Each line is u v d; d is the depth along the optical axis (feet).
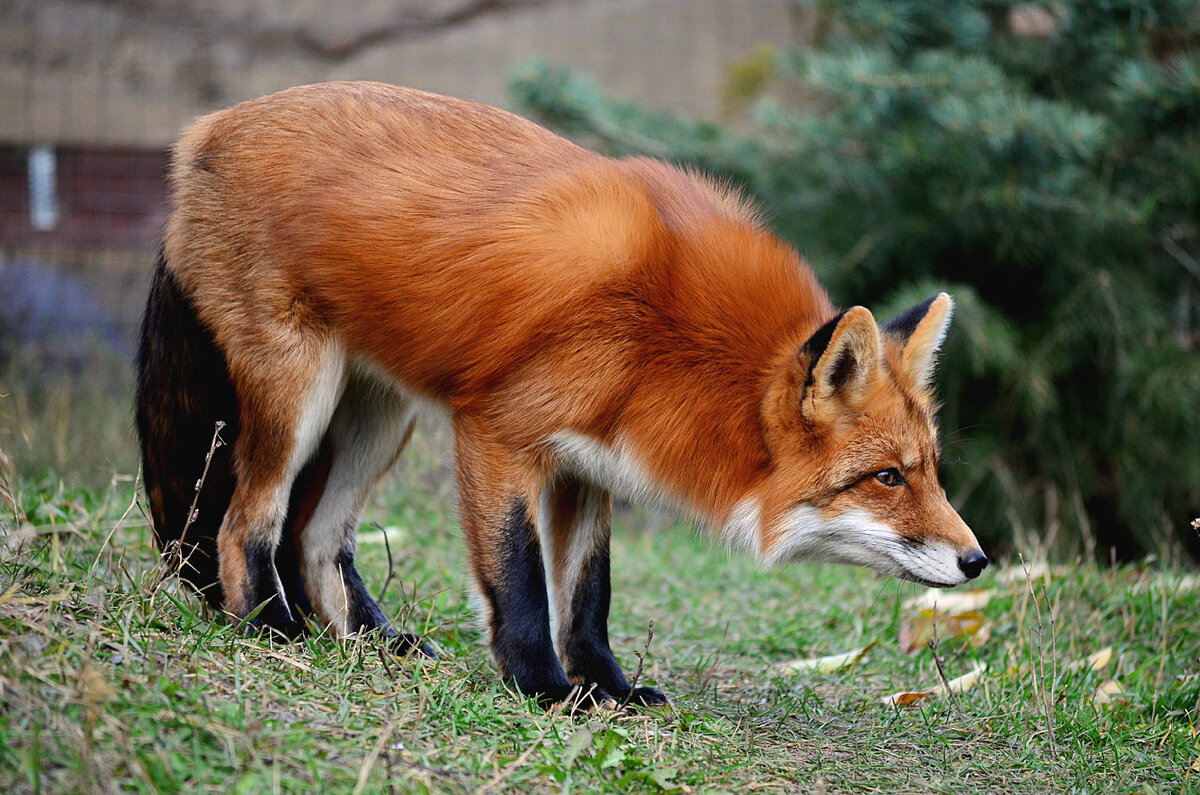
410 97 24.81
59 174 70.85
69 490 32.71
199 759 15.76
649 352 22.86
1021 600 34.14
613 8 79.71
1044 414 51.90
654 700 23.49
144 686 17.20
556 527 24.97
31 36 72.90
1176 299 53.88
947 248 53.26
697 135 55.36
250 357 23.79
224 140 24.68
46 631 17.49
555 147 24.61
